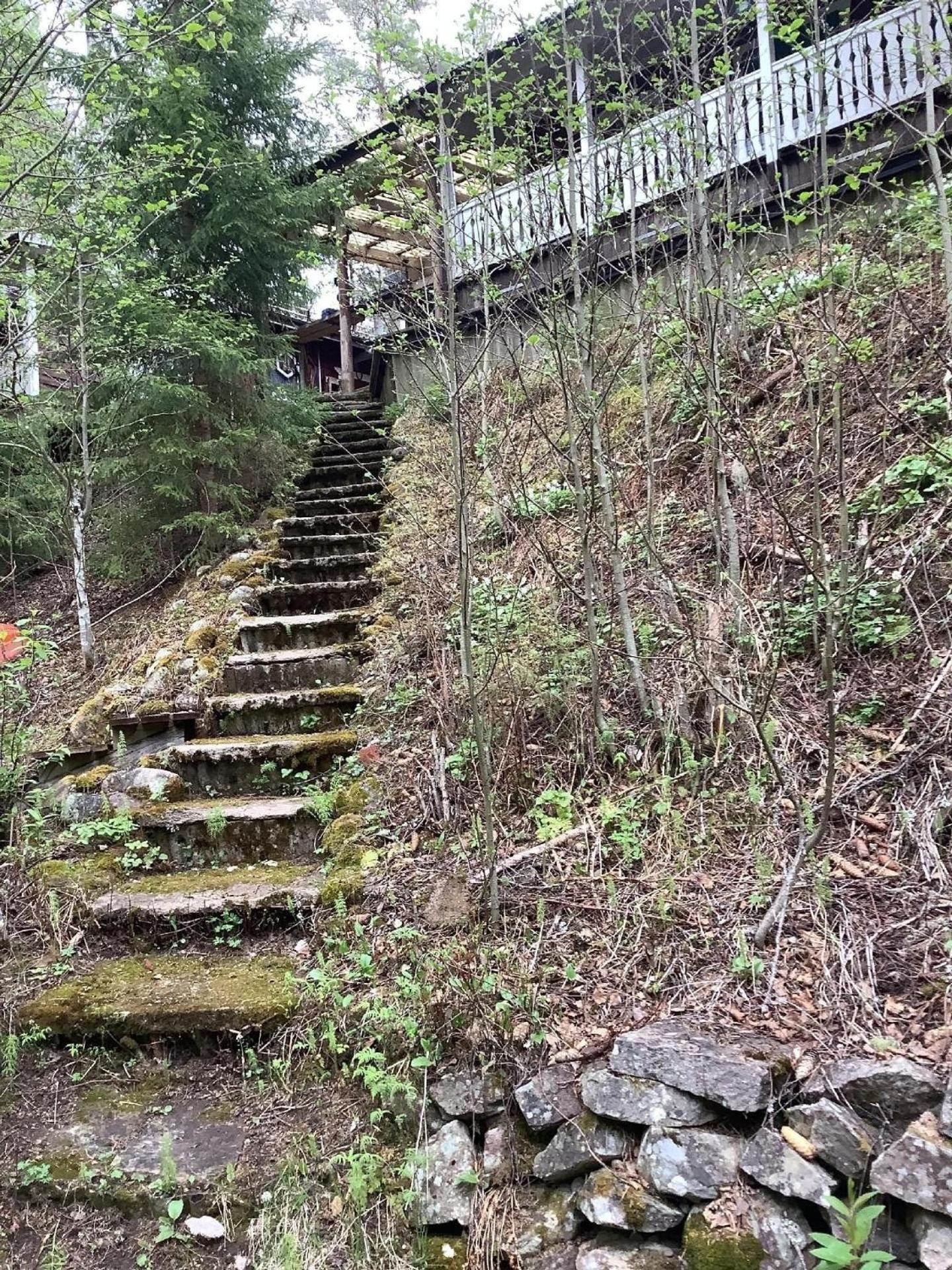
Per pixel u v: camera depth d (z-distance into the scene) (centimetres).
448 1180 196
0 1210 204
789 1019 195
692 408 428
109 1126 225
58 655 557
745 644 301
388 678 410
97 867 325
